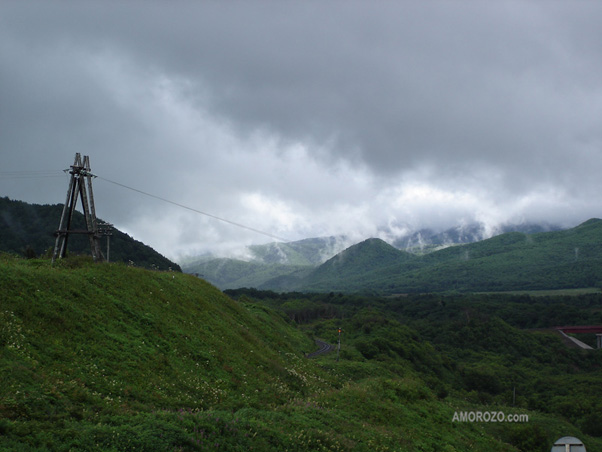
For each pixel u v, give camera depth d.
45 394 17.95
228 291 184.12
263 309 84.31
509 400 80.00
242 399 26.75
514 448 38.78
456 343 123.50
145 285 36.19
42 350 21.39
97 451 15.26
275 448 20.14
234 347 35.22
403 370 81.06
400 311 167.62
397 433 29.22
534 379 94.62
